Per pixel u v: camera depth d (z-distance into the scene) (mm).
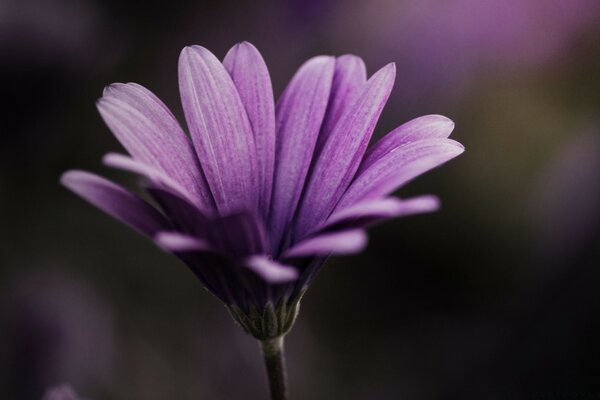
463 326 398
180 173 223
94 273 407
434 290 407
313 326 404
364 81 235
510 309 393
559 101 405
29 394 380
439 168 408
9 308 389
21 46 384
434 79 411
